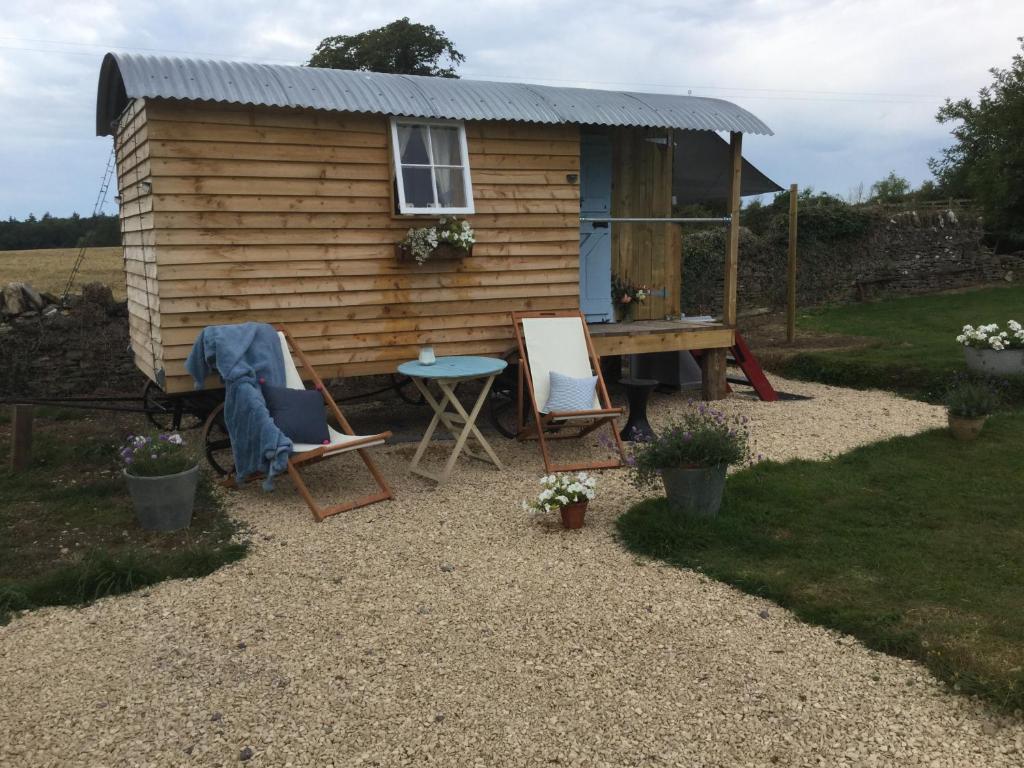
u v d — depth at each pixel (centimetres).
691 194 1098
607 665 327
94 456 666
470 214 699
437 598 392
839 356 1005
